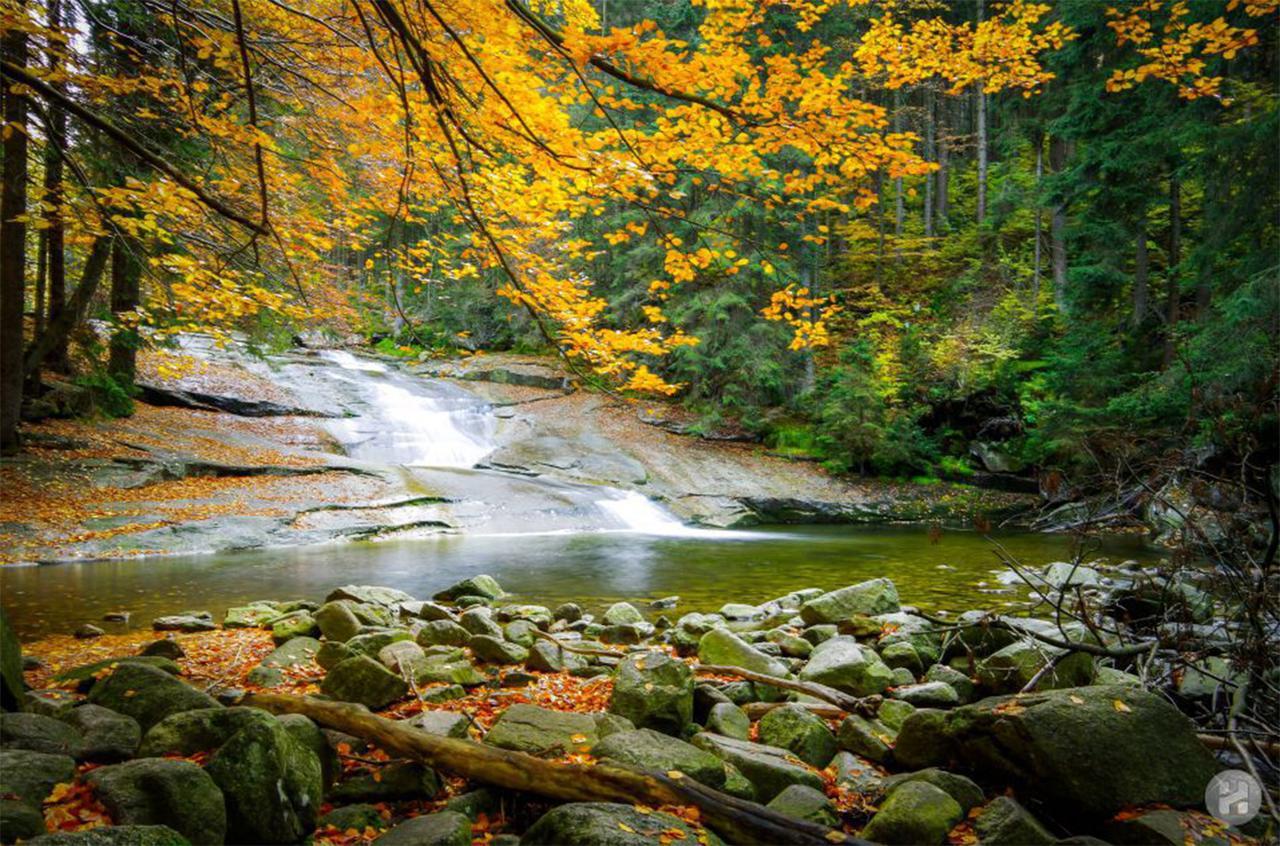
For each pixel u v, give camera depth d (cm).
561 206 453
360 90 487
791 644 643
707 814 311
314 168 511
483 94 382
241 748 308
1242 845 299
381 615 729
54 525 1141
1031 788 352
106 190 467
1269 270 1208
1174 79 443
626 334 467
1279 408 445
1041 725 350
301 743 341
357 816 330
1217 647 465
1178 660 474
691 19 1895
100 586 926
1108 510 502
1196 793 336
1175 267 1809
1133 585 734
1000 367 2234
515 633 655
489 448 2164
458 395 2498
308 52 504
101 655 595
